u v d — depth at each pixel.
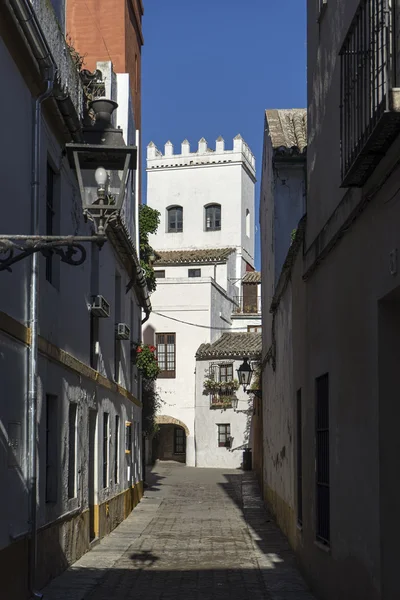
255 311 51.75
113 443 18.80
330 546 9.65
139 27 28.28
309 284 11.68
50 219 12.08
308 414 11.71
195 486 31.91
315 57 11.47
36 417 10.34
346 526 8.67
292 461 14.57
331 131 9.97
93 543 15.55
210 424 43.69
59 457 12.30
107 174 7.13
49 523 11.45
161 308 45.56
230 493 28.80
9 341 9.24
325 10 10.56
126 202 21.59
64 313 12.96
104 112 8.26
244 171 55.47
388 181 6.93
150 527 19.05
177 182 55.34
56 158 12.11
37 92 10.55
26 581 9.86
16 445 9.53
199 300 45.34
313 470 11.12
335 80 9.71
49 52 10.23
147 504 24.72
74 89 12.43
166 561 13.96
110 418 18.38
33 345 10.18
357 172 7.44
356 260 8.27
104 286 17.53
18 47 9.55
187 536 17.31
